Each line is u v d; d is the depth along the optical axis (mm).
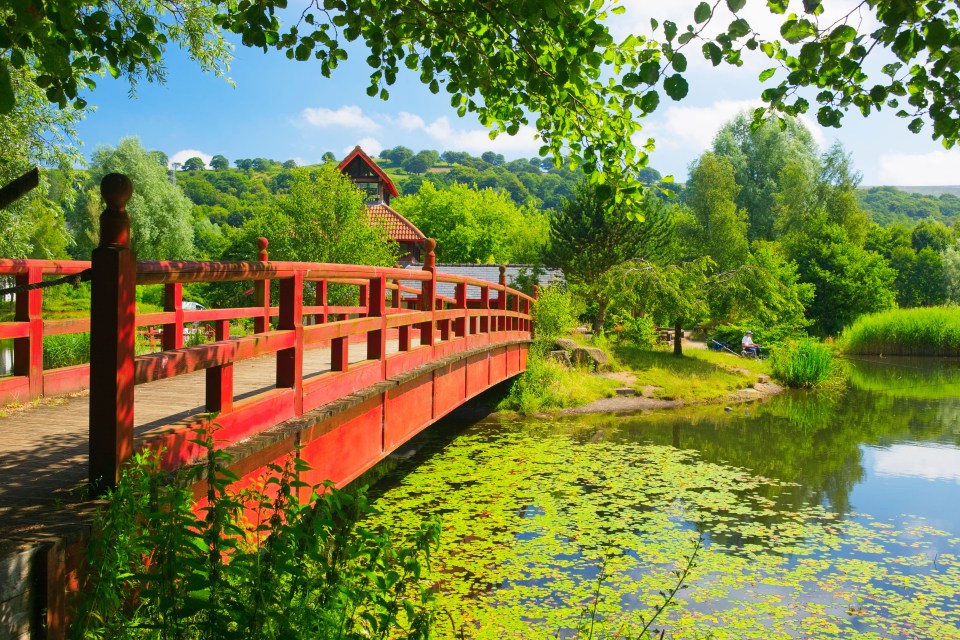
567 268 23516
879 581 7027
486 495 9391
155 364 3273
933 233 67250
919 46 3641
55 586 2492
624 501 9453
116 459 3025
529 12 3926
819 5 3672
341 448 5691
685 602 6367
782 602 6465
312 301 21172
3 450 4027
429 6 4551
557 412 16500
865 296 36875
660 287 21984
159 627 2264
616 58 4344
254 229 25625
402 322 7324
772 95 4176
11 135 10820
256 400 4305
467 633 5496
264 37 4527
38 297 5918
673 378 20266
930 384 22672
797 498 9992
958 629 6035
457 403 9969
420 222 50938
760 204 49000
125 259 3047
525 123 5383
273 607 2436
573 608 6047
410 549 2818
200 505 3615
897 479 11180
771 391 20859
